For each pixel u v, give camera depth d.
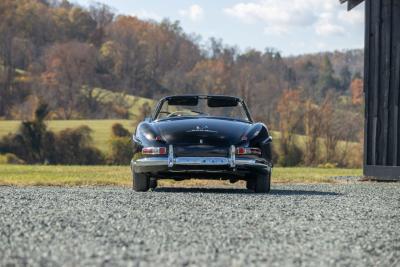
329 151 87.06
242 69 165.50
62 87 151.38
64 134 87.00
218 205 9.62
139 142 12.73
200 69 175.62
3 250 5.38
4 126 99.88
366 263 5.08
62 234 6.36
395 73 21.42
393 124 21.38
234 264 4.83
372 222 7.89
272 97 132.88
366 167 22.41
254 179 13.12
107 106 148.50
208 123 12.82
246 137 12.58
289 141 87.38
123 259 4.96
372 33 22.47
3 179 17.73
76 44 171.00
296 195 12.14
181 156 12.39
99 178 18.67
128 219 7.68
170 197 11.02
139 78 188.88
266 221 7.74
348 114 97.62
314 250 5.62
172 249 5.55
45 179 17.77
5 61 164.50
